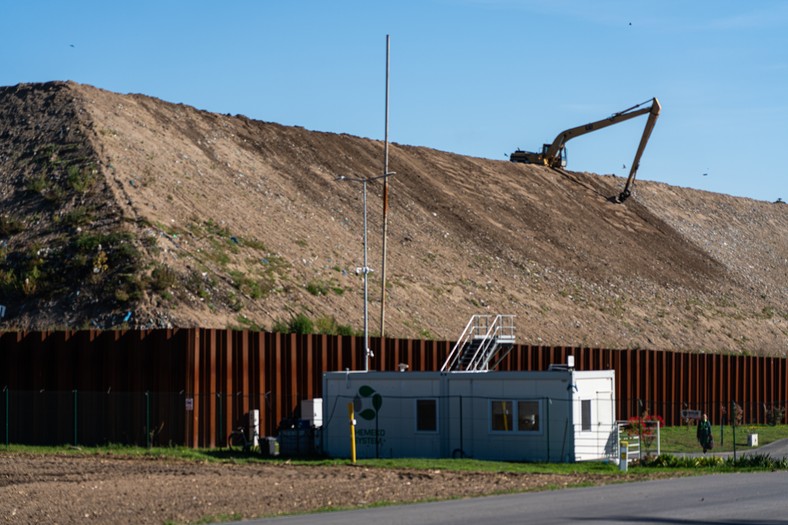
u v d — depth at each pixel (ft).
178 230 221.66
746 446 176.14
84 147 252.83
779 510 78.64
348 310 222.69
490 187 376.07
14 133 272.10
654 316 317.42
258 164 299.58
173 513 85.46
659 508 81.05
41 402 164.25
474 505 86.22
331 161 330.13
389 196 320.29
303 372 176.55
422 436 137.69
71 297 193.06
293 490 100.01
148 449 151.64
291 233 255.09
